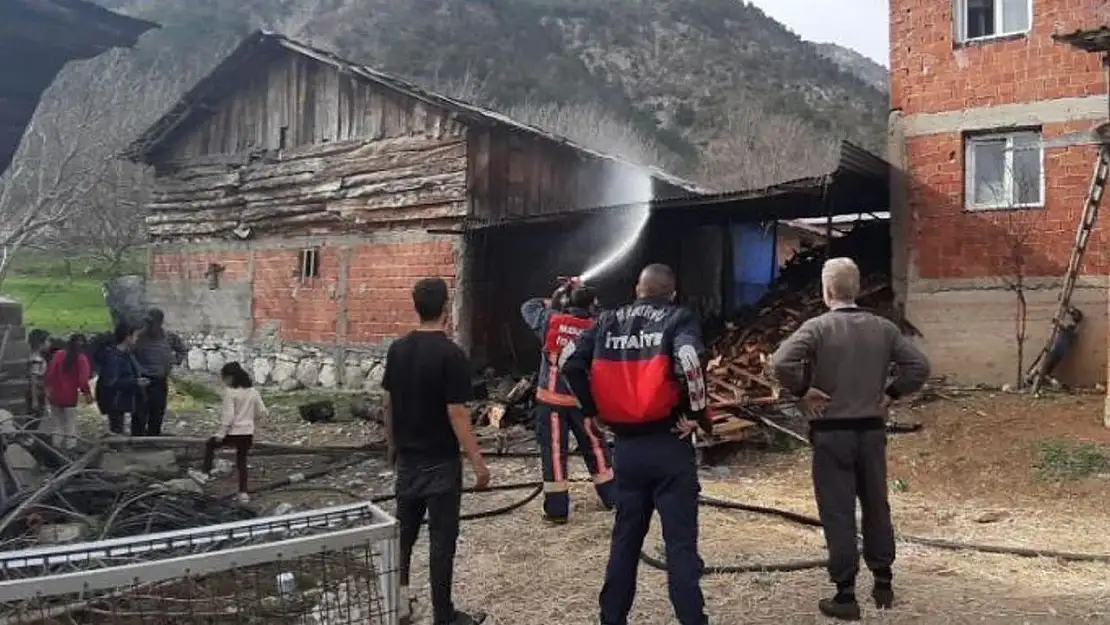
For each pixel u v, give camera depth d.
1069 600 4.91
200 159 19.61
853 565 4.58
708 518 6.89
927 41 12.40
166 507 6.37
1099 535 6.40
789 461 9.19
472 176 15.29
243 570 3.64
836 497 4.62
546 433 6.77
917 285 12.37
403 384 4.60
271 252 18.17
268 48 17.89
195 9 63.38
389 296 16.16
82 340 9.51
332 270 17.08
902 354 4.68
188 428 12.08
